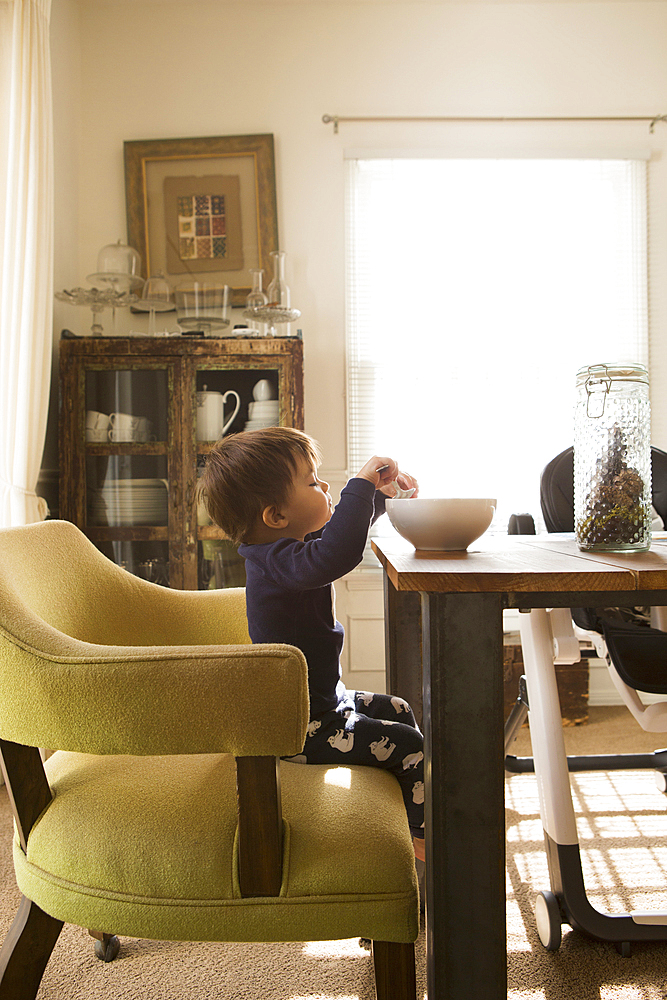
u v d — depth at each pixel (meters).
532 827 1.68
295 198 2.81
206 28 2.83
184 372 2.43
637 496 0.94
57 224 2.60
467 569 0.72
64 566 1.05
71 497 2.42
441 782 0.71
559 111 2.82
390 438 2.81
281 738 0.67
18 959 0.79
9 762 0.78
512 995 1.07
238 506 1.04
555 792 1.20
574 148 2.81
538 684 1.27
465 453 2.82
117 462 2.44
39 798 0.80
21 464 2.04
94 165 2.82
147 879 0.71
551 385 2.83
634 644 1.35
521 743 2.30
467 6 2.82
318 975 1.13
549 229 2.83
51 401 2.56
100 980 1.11
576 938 1.23
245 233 2.79
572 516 1.58
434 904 0.71
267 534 1.06
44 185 2.14
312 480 1.06
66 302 2.50
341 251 2.80
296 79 2.82
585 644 1.71
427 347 2.82
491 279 2.82
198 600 1.18
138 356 2.43
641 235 2.83
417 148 2.78
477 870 0.71
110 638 1.09
